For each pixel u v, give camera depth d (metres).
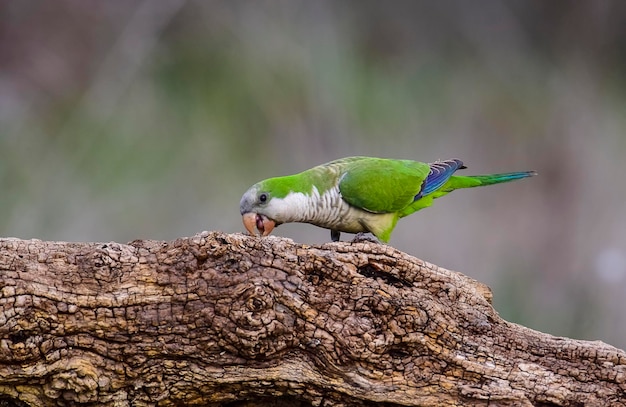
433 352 5.77
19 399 5.44
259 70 15.64
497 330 5.94
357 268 5.81
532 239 14.30
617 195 15.16
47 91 15.12
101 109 14.73
